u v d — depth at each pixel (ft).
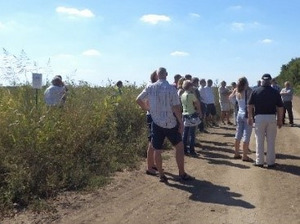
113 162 16.55
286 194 13.43
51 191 12.89
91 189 13.47
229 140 25.20
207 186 14.35
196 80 22.76
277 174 16.17
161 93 14.40
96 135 17.60
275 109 17.29
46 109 16.08
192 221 10.98
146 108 15.20
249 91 18.71
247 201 12.69
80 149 16.06
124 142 19.27
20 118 14.30
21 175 12.33
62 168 14.01
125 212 11.64
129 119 20.98
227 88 34.68
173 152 20.25
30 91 18.06
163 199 12.84
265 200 12.79
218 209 11.94
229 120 34.30
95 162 16.20
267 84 17.30
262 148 17.53
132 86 28.04
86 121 16.83
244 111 18.61
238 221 11.00
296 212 11.71
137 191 13.64
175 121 14.69
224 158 19.38
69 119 16.11
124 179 15.02
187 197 13.07
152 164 15.88
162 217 11.27
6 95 16.63
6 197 11.72
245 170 16.83
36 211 11.49
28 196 12.14
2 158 12.85
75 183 13.71
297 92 107.55
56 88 18.63
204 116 28.58
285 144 23.59
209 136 26.89
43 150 13.64
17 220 10.84
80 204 12.19
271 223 10.88
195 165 17.71
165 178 14.88
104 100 20.11
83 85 23.81
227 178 15.49
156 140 14.74
